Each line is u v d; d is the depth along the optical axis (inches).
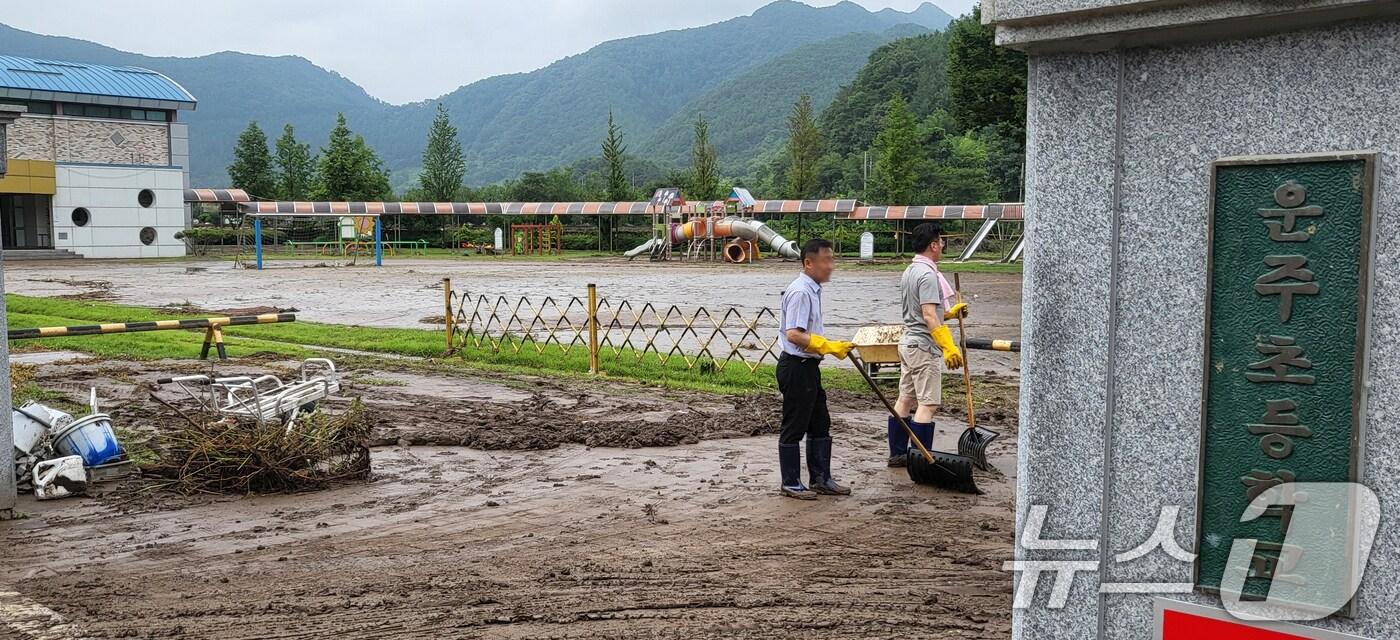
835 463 328.2
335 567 224.1
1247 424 105.2
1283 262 101.8
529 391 473.7
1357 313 98.7
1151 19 103.3
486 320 808.3
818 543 240.7
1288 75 101.4
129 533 251.1
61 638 183.8
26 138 1925.4
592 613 194.7
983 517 263.7
